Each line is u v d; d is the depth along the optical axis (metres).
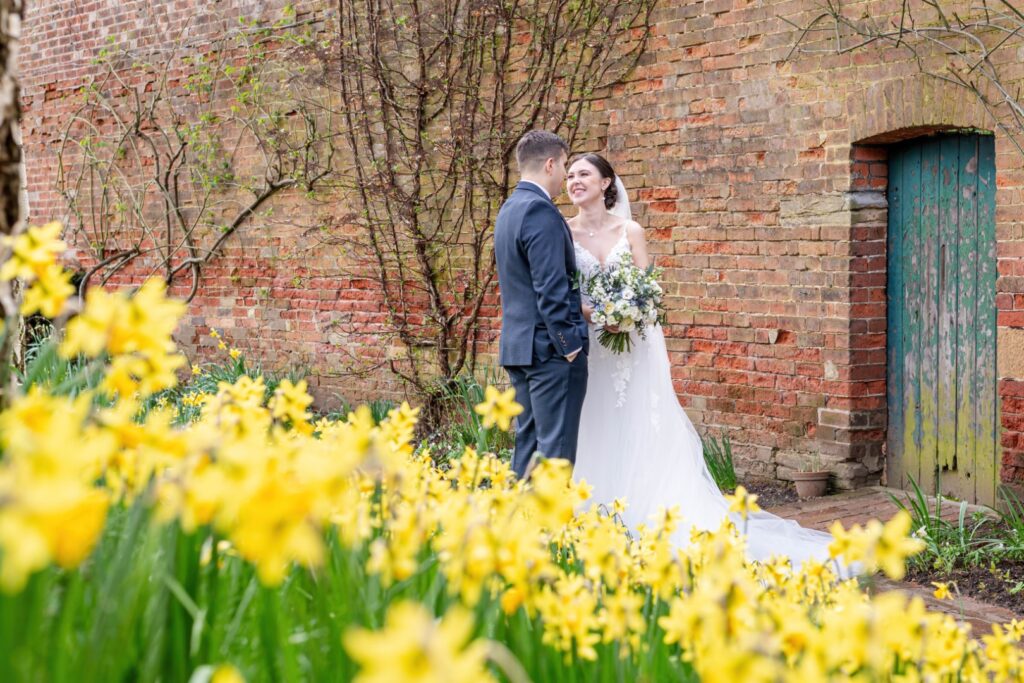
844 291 6.12
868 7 5.88
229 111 9.64
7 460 1.21
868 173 6.12
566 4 7.32
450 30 7.91
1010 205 5.39
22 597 1.22
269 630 1.48
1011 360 5.44
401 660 0.86
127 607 1.35
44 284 1.63
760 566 2.29
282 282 9.40
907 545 1.50
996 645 2.02
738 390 6.68
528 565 1.61
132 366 1.41
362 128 8.58
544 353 4.80
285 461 1.57
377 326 8.68
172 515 1.35
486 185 7.87
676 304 6.96
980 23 5.40
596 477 5.21
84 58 10.88
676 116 6.84
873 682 1.39
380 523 1.91
